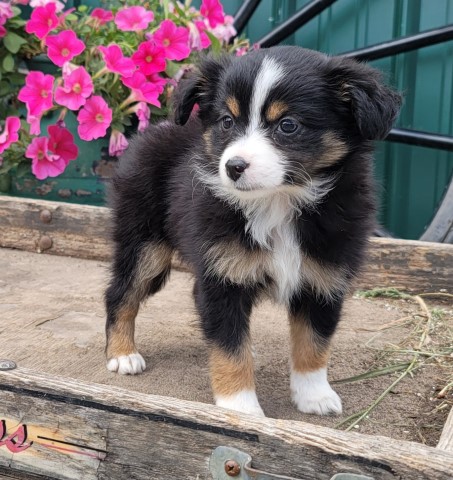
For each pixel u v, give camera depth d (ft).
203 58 1.94
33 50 3.41
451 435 1.31
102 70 3.12
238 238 1.69
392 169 3.78
